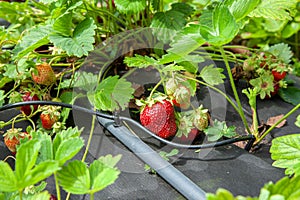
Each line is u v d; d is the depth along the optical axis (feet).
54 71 2.20
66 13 1.89
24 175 1.31
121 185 1.65
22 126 1.96
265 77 2.08
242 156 1.73
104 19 2.28
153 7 2.19
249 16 1.94
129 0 2.00
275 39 3.18
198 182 1.63
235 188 1.60
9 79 2.07
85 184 1.34
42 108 1.91
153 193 1.62
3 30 2.10
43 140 1.47
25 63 1.98
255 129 1.84
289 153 1.63
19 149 1.33
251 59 2.12
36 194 1.50
